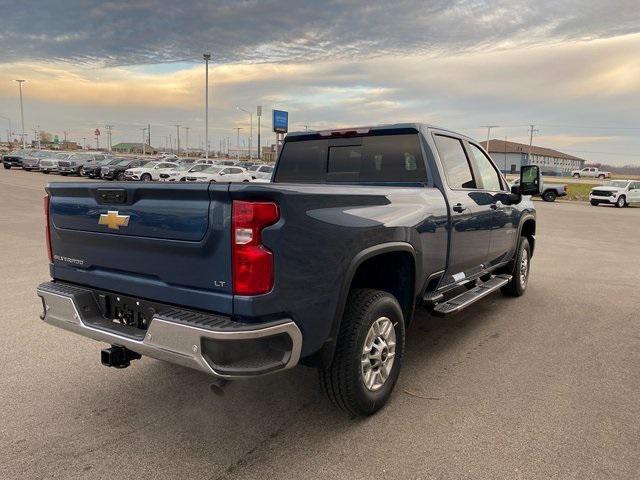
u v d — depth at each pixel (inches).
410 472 111.1
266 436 126.0
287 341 107.4
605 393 150.6
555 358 179.3
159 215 111.6
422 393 150.2
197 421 133.0
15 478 108.0
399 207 143.3
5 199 751.7
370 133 185.0
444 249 168.9
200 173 1239.5
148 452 118.4
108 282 126.3
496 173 234.4
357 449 120.1
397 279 153.5
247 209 100.3
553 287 294.8
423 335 204.5
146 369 166.4
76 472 110.4
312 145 203.3
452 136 195.2
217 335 98.4
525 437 125.4
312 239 111.3
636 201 1272.1
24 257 344.2
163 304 115.5
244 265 100.7
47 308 136.3
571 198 1523.1
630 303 257.6
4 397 145.1
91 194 127.0
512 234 242.2
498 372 166.4
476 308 246.4
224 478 108.9
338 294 119.2
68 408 139.3
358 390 128.0
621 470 112.0
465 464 114.0
